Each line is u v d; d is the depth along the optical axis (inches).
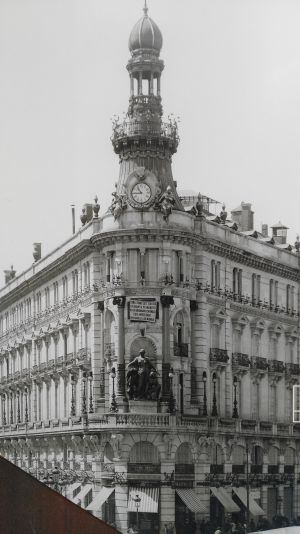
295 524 3321.9
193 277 3021.7
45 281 3693.4
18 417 4072.3
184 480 2869.1
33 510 1040.8
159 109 3164.4
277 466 3427.7
